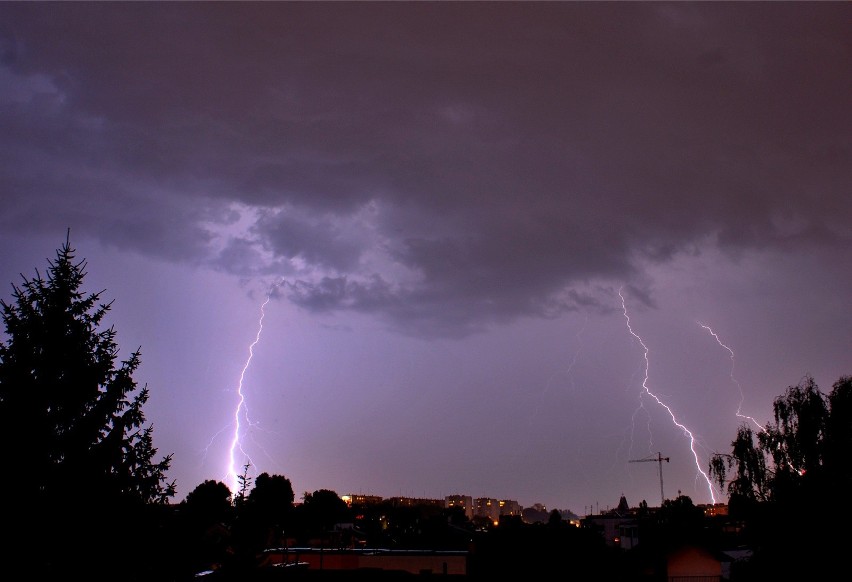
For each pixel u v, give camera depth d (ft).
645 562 114.73
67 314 57.82
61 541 52.75
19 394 53.31
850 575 77.41
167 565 60.80
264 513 77.92
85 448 55.52
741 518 95.20
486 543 103.65
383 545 199.72
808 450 91.04
